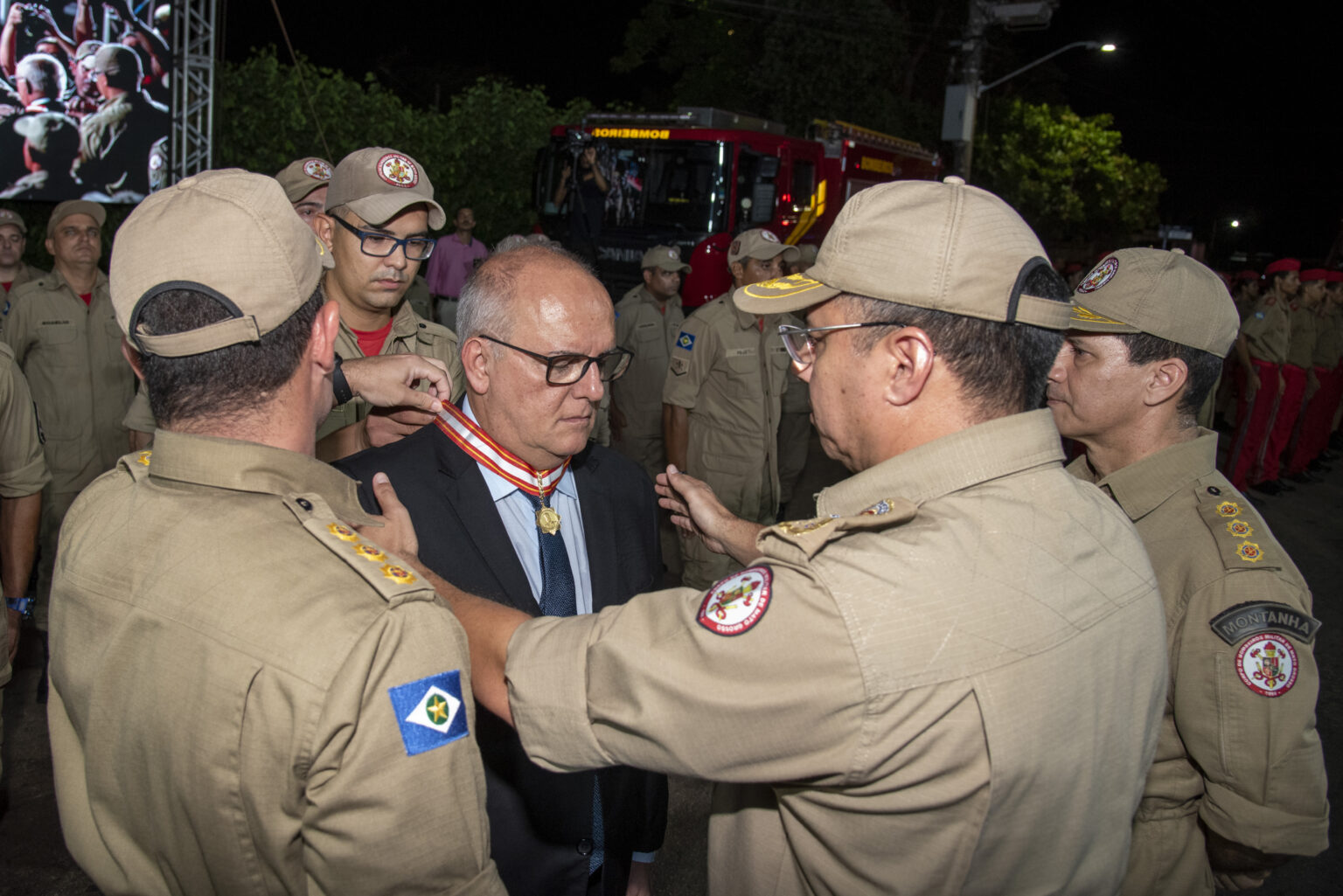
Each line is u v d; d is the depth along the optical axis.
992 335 1.17
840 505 1.24
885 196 1.21
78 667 1.13
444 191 11.30
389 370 1.85
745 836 1.30
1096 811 1.12
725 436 4.51
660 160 9.88
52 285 4.40
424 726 1.08
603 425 5.00
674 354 4.56
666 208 9.83
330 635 1.04
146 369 1.17
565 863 1.75
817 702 1.04
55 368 4.37
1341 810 3.59
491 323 1.74
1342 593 5.95
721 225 9.69
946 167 17.58
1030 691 1.04
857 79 18.31
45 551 4.49
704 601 1.15
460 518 1.75
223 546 1.09
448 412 1.85
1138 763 1.18
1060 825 1.09
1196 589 1.57
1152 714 1.21
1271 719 1.47
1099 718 1.11
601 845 1.82
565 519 1.94
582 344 1.73
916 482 1.18
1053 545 1.13
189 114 7.71
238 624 1.04
